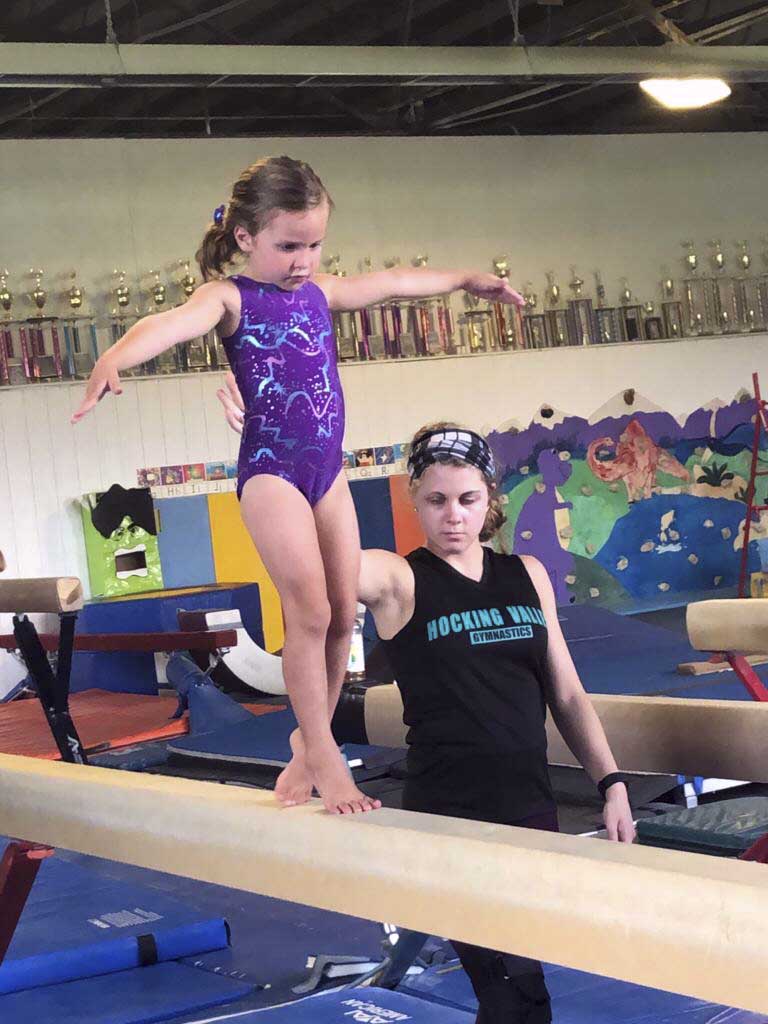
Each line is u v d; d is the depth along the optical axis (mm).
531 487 12719
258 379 2297
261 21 10344
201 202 11578
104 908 4129
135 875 5012
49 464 10844
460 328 12617
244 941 3992
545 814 2434
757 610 3486
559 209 13172
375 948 3811
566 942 1595
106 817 2492
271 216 2256
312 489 2328
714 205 13836
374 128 12438
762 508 12094
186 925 3869
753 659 7289
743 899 1395
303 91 12016
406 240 12516
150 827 2365
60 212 11070
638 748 2955
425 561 2512
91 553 10711
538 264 13070
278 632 11336
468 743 2396
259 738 6746
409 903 1821
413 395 12320
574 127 13219
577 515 12875
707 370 13625
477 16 10766
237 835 2141
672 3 10453
